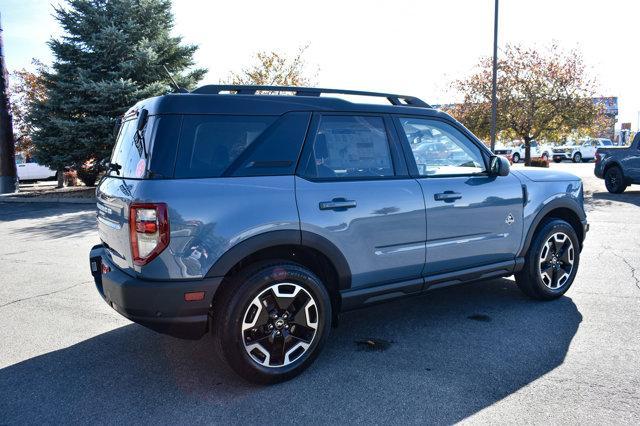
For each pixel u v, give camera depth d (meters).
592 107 16.33
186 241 2.97
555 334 3.99
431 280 3.97
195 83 17.27
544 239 4.62
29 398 3.15
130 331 4.28
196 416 2.91
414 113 4.06
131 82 15.10
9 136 17.33
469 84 17.84
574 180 4.95
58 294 5.40
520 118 17.03
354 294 3.61
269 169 3.31
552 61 16.53
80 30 15.59
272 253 3.37
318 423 2.81
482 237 4.23
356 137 3.71
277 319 3.28
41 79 16.09
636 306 4.61
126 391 3.23
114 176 3.59
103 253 3.77
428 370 3.42
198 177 3.08
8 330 4.33
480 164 4.38
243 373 3.18
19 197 15.59
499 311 4.56
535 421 2.78
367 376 3.36
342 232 3.47
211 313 3.22
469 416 2.84
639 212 10.45
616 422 2.75
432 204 3.89
